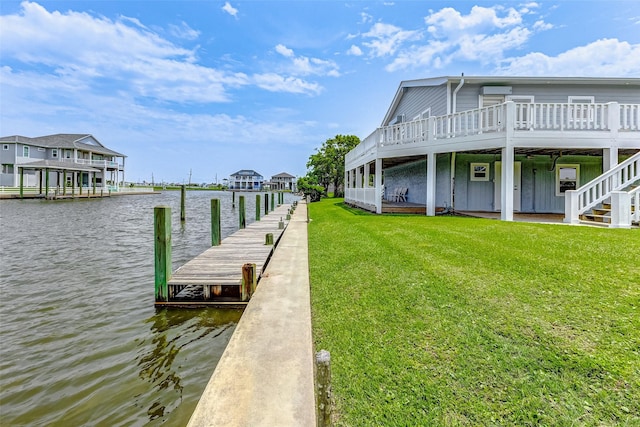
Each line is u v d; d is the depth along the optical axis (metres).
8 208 22.95
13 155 37.97
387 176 21.56
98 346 3.57
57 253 8.41
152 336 3.81
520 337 2.57
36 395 2.75
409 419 1.89
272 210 19.66
